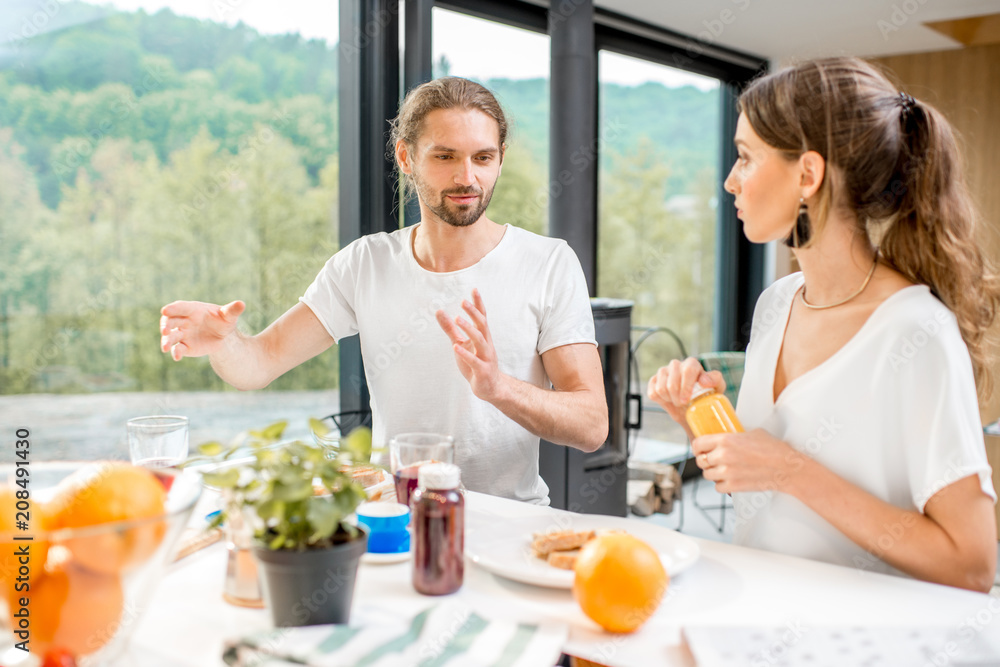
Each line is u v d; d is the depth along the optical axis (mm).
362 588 894
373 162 2605
